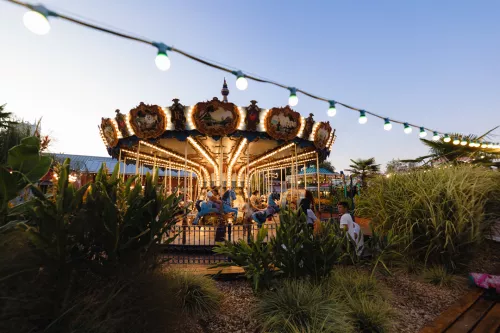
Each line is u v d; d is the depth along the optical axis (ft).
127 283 6.95
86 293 6.59
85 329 5.82
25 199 8.23
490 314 10.93
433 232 15.43
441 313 10.98
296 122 23.82
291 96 11.94
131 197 7.89
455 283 13.76
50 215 6.17
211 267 12.54
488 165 29.99
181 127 22.52
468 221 14.84
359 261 14.49
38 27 5.86
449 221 14.76
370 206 19.25
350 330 9.27
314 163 41.47
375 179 20.03
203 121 22.11
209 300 11.03
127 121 23.66
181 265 15.08
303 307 9.78
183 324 9.01
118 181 7.94
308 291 10.87
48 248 6.18
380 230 17.34
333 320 9.40
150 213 7.86
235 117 22.22
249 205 24.94
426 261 15.43
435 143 34.17
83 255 6.79
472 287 13.62
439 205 15.49
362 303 10.58
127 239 7.67
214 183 40.47
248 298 12.30
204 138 28.91
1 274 5.64
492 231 17.33
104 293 6.66
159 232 8.67
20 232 6.31
